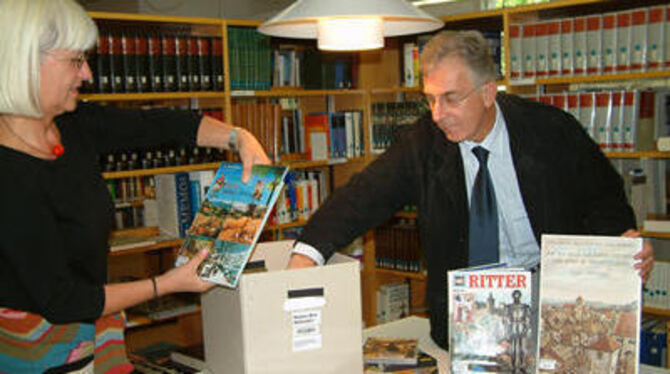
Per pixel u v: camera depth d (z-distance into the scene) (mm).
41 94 1188
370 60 4191
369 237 4293
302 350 1424
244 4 6234
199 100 3650
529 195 1678
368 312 4379
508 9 3393
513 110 1728
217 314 1516
